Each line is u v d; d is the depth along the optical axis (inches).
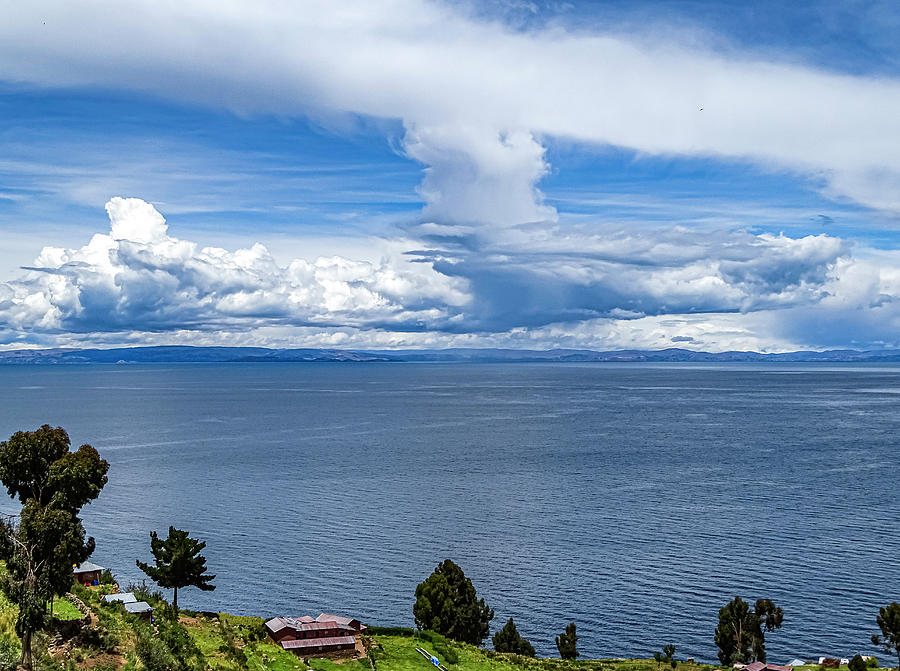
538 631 4409.5
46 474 2506.2
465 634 4160.9
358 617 4480.8
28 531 2107.5
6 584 2338.8
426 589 4195.4
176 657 2554.1
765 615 4232.3
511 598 4827.8
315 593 4835.1
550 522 6466.5
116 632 2490.2
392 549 5708.7
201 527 6230.3
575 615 4603.8
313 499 7249.0
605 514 6732.3
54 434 2541.8
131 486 7770.7
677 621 4525.1
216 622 3270.2
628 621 4530.0
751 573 5216.5
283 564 5354.3
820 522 6461.6
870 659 4001.0
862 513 6761.8
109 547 5629.9
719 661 4097.0
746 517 6624.0
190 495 7362.2
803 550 5698.8
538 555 5590.6
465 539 5984.3
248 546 5738.2
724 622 4141.2
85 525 6225.4
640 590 4953.3
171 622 2982.3
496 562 5447.8
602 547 5782.5
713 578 5137.8
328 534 6077.8
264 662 3024.1
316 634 3430.1
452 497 7391.7
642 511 6855.3
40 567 2116.1
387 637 3865.7
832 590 4933.6
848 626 4456.2
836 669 3836.1
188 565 3437.5
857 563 5413.4
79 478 2418.8
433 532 6156.5
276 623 3449.8
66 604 2652.6
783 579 5113.2
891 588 4958.2
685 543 5880.9
